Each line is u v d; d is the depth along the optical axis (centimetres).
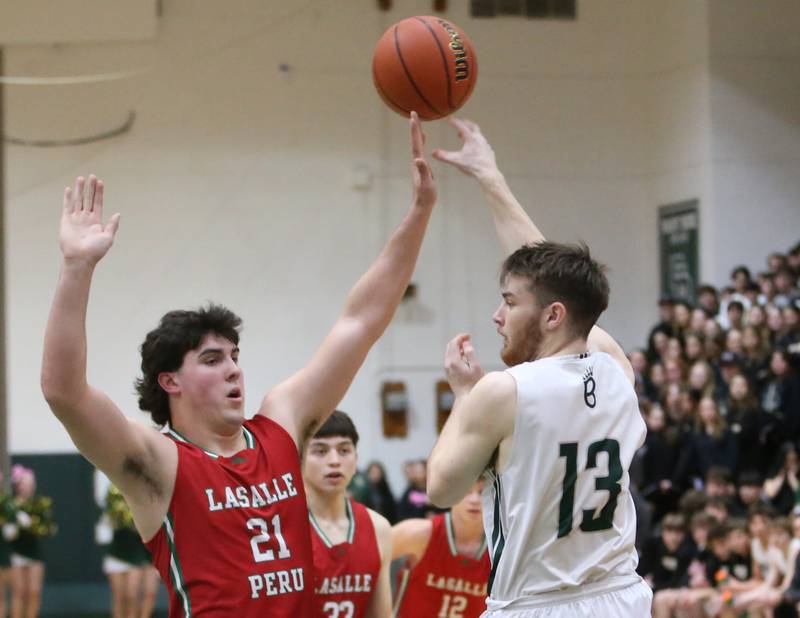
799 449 1188
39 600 1319
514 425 329
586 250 349
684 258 1677
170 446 332
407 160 1692
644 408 1281
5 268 1592
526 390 329
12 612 1277
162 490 326
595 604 330
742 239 1623
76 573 1570
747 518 974
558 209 1742
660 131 1727
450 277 1708
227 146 1658
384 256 377
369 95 1686
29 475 1300
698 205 1642
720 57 1620
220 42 1656
